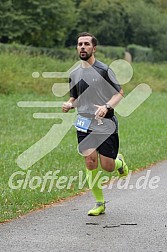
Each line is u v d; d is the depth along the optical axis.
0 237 10.22
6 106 30.89
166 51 75.69
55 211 12.16
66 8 57.56
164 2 86.25
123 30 73.38
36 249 9.52
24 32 55.16
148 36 75.00
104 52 61.50
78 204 12.84
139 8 74.62
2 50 43.12
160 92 47.16
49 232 10.53
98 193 11.82
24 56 41.03
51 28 57.34
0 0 53.94
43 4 55.50
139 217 11.52
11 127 25.88
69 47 63.25
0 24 54.19
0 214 11.70
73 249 9.50
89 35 11.47
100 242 9.88
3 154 18.69
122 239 10.05
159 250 9.45
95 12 69.69
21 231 10.60
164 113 33.97
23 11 55.25
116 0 71.94
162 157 19.72
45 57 42.12
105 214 11.82
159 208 12.27
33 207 12.48
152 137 24.16
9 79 35.81
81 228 10.77
